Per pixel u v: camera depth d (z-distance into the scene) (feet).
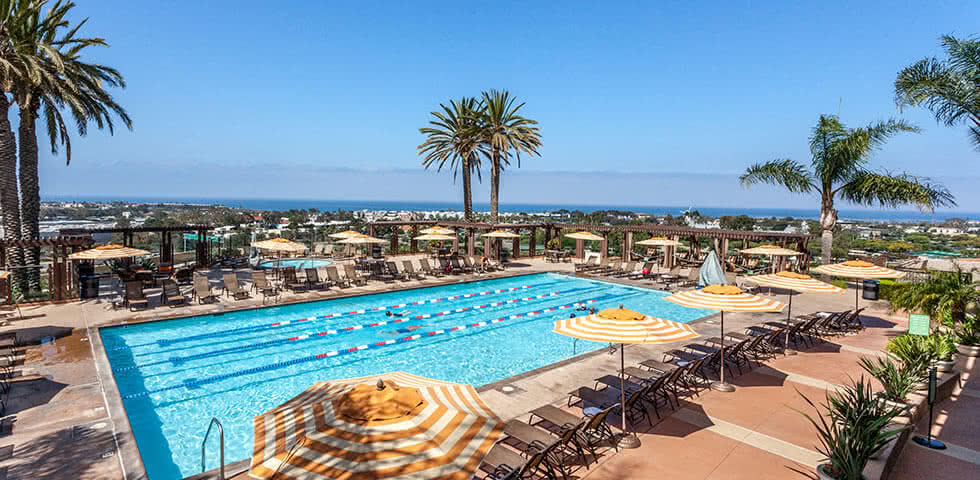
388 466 11.07
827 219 64.28
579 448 19.80
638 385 27.94
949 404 26.71
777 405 26.07
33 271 54.60
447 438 12.32
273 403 29.68
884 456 18.51
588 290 68.44
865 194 60.49
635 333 20.86
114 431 21.83
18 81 51.67
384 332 46.03
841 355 35.22
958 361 34.01
